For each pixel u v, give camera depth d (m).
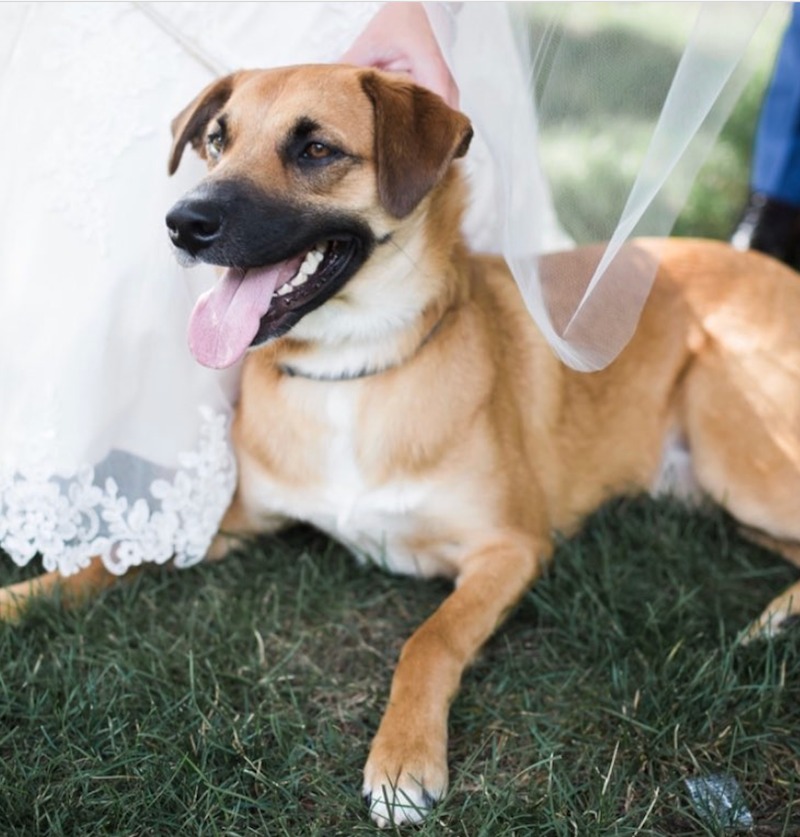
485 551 3.06
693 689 2.71
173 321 3.07
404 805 2.35
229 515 3.33
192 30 3.13
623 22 2.80
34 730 2.59
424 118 2.74
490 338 3.19
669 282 3.60
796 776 2.48
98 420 2.98
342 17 3.30
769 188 4.77
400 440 3.00
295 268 2.80
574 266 2.85
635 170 2.92
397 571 3.29
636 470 3.60
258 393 3.12
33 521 2.92
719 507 3.51
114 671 2.82
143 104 3.04
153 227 3.01
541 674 2.89
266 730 2.62
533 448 3.34
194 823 2.32
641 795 2.46
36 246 2.94
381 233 2.84
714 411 3.41
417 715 2.52
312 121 2.71
